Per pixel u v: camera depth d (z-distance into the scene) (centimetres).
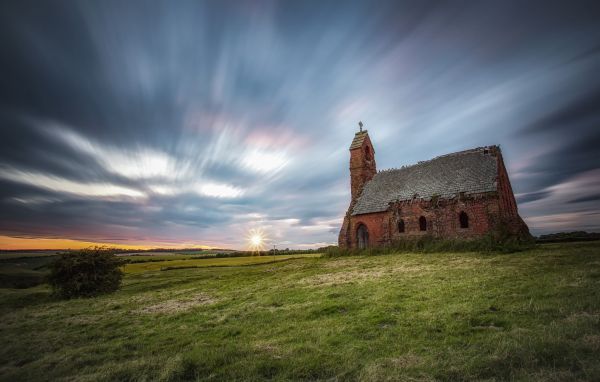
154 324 1480
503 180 3650
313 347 871
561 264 1769
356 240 4431
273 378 711
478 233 3288
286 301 1616
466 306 1084
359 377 655
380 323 1052
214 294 2262
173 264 7056
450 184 3725
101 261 3297
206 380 733
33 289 4356
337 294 1588
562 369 565
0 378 929
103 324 1600
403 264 2600
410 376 627
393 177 4584
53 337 1432
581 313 869
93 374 841
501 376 580
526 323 851
